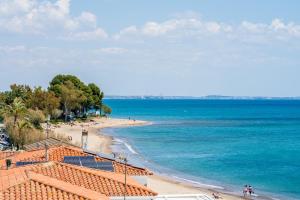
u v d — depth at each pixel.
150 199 23.95
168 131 162.62
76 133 131.75
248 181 74.12
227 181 73.56
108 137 133.38
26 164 28.00
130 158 94.69
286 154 107.81
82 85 182.12
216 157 100.44
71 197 21.16
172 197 25.53
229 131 168.50
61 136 89.31
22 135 75.00
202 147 118.31
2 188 21.47
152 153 104.06
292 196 63.56
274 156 104.00
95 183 24.48
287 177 78.06
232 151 111.56
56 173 25.19
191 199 25.33
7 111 89.25
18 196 20.64
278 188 68.94
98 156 32.62
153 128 174.00
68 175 25.09
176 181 71.31
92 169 26.95
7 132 80.62
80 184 24.20
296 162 95.00
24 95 141.00
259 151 112.62
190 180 73.00
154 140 131.88
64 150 33.06
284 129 180.12
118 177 26.22
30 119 95.75
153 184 67.12
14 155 35.91
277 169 86.44
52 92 151.62
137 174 28.88
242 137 147.38
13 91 139.00
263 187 69.62
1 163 32.47
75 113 182.00
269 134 159.12
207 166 88.12
